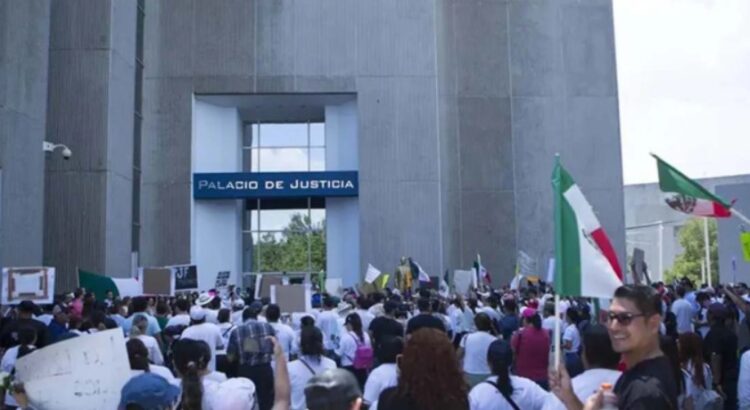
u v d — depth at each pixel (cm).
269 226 3572
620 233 3612
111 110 2777
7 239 1941
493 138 3628
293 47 3309
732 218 2817
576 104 3675
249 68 3294
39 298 1522
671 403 368
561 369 470
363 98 3303
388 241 3241
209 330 1094
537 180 3625
